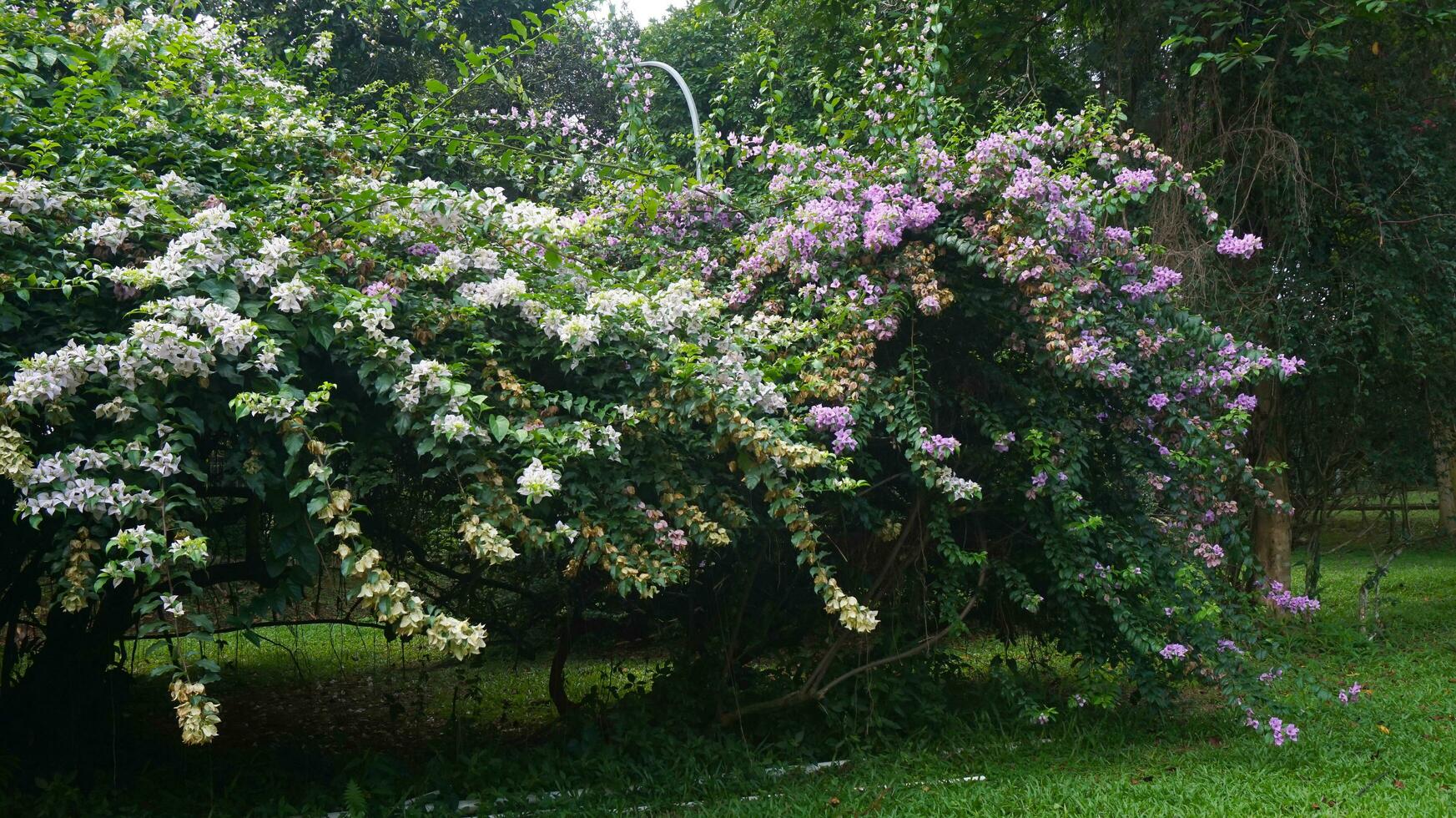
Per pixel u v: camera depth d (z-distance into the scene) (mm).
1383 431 9125
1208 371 5074
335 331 3539
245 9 10539
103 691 4758
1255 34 7500
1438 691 6414
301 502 3432
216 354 3340
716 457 4449
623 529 3863
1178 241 7641
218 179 4223
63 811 3848
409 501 4762
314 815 4066
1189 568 4906
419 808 4141
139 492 3033
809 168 5121
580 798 4305
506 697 6992
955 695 5656
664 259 5281
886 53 6309
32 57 4035
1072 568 4980
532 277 4277
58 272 3383
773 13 9125
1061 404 5086
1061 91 9125
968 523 5430
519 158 5594
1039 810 4152
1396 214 8406
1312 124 8078
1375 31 8164
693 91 12820
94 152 3826
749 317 5141
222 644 4613
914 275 4801
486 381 3754
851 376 4590
